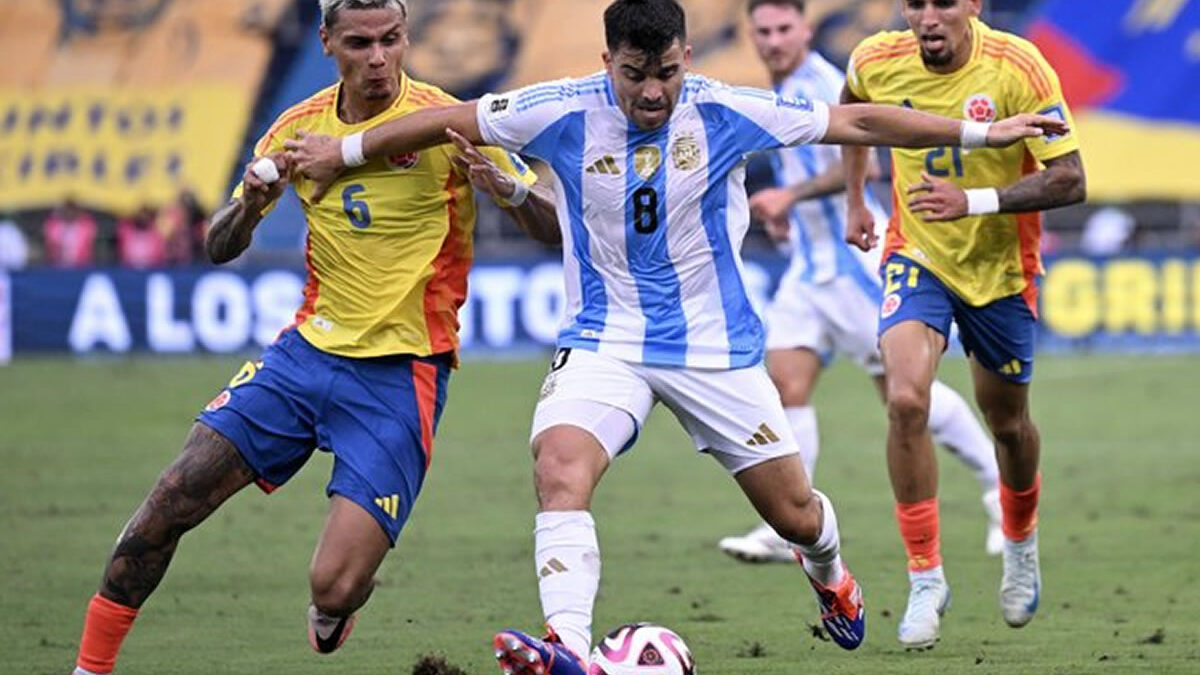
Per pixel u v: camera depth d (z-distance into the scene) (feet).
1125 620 94.58
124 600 70.18
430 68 271.69
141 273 249.75
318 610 70.90
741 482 73.61
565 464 69.62
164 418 190.19
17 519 131.13
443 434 179.93
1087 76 268.62
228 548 120.16
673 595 103.55
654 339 71.77
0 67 280.72
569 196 71.61
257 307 250.16
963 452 116.57
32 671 83.82
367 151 70.85
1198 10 267.39
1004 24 270.46
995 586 105.50
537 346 250.78
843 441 174.29
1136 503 136.15
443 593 104.47
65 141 277.23
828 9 264.72
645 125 69.10
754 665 84.28
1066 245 270.26
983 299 89.35
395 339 72.23
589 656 68.18
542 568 68.44
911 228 90.79
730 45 267.39
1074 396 204.95
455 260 73.56
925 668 82.99
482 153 72.33
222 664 85.56
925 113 72.64
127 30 281.54
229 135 276.62
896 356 88.28
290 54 279.28
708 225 71.67
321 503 140.97
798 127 71.56
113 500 139.85
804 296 118.93
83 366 241.14
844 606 78.54
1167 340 248.11
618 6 67.77
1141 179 266.77
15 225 274.36
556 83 71.26
